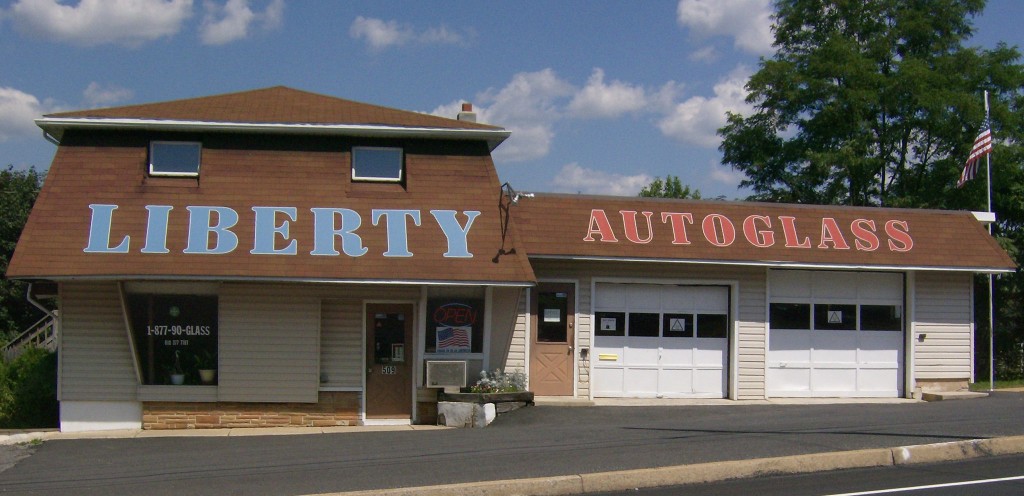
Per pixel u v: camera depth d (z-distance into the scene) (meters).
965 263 18.88
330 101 18.33
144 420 15.45
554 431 13.88
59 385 15.31
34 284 16.62
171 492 9.73
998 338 26.17
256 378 15.64
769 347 18.75
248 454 12.24
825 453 10.89
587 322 17.89
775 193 35.38
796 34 35.66
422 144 17.08
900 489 9.53
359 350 16.09
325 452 12.21
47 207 15.43
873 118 33.56
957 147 31.39
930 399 18.84
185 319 15.62
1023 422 13.62
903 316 19.42
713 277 18.42
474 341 16.55
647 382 18.25
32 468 11.44
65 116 16.00
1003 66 32.00
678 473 10.12
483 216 16.44
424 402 16.31
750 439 12.30
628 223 17.89
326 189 16.36
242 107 17.39
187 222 15.54
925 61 32.94
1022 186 27.53
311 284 15.80
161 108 16.95
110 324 15.45
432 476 10.20
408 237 15.91
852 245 18.62
